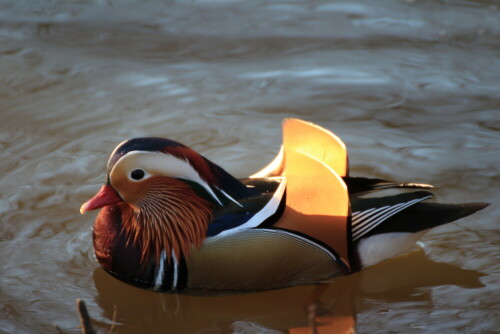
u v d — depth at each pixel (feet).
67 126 43.37
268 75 49.44
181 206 30.68
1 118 44.06
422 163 39.75
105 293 31.17
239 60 51.67
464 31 54.70
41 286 31.19
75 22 57.21
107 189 30.83
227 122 44.09
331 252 30.50
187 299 31.24
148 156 30.27
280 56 52.08
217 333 29.32
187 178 30.73
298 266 30.45
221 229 30.07
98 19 57.82
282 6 60.08
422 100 46.01
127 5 60.49
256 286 30.71
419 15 57.57
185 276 30.76
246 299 31.19
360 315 30.09
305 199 29.99
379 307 30.60
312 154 31.73
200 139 42.34
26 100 46.11
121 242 31.17
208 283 30.68
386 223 31.53
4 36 54.75
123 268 31.30
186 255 30.53
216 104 46.01
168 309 30.83
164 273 30.94
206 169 30.76
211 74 49.73
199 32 55.72
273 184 31.96
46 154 40.68
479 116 44.09
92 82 48.47
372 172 39.06
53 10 59.41
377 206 31.12
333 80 48.57
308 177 29.89
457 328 28.66
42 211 36.11
